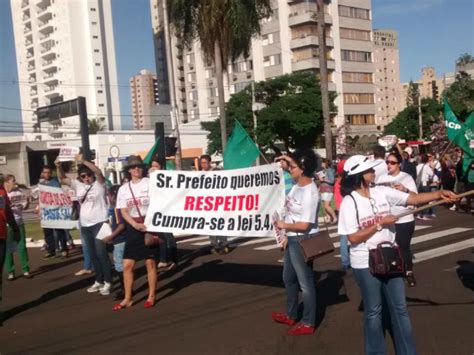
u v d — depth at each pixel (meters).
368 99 77.06
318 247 5.68
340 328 6.02
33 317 7.40
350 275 8.62
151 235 7.44
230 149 9.77
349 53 74.69
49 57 100.69
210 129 53.25
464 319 6.07
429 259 9.49
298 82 50.66
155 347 5.80
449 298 6.96
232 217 7.18
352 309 6.72
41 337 6.46
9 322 7.23
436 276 8.19
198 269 9.97
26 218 28.12
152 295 7.50
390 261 4.38
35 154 61.88
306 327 5.89
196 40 27.02
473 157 12.96
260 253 11.36
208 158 10.76
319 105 49.44
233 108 51.56
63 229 12.54
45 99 102.62
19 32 106.50
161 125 12.92
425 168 16.55
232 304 7.32
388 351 5.23
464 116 43.00
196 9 25.86
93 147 53.31
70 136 76.62
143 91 117.75
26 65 106.38
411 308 6.64
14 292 9.10
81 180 8.41
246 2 25.55
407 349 4.46
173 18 26.41
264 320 6.49
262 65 74.56
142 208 7.43
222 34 25.12
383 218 4.53
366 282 4.54
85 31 95.25
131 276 7.50
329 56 72.38
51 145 57.00
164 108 36.53
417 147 46.62
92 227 8.34
